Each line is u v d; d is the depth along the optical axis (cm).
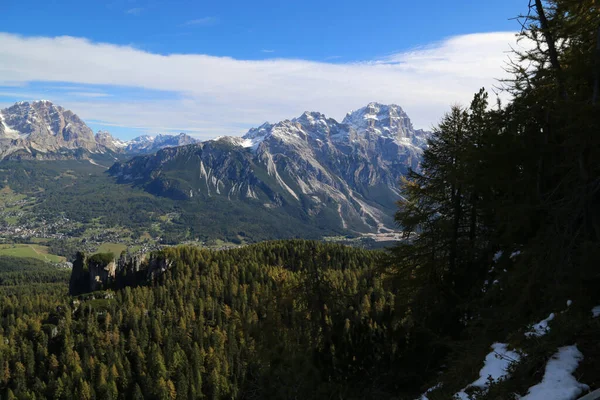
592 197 1156
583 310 959
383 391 1584
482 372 1032
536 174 1417
